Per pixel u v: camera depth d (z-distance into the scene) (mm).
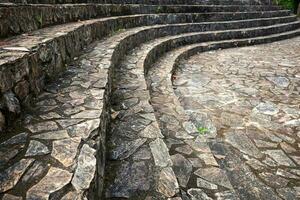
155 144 3105
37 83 3107
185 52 8930
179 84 6555
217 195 2699
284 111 5152
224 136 4246
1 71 2338
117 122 3570
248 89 6328
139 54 6684
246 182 3277
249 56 9656
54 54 3643
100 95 3186
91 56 4777
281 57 9617
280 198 3053
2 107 2371
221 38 11484
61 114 2736
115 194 2398
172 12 11359
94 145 2283
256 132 4375
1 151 2146
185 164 3111
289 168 3539
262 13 15055
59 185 1838
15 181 1858
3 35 3547
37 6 4441
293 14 18219
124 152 2949
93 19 7020
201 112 5066
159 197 2377
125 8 9258
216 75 7328
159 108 4543
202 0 13398
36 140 2301
